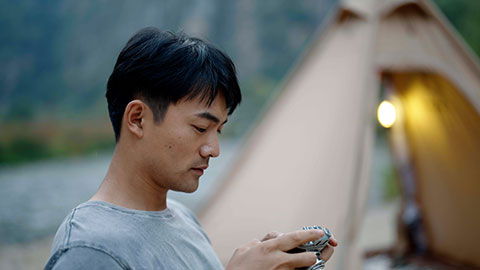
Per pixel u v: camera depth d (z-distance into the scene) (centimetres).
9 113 3409
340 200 283
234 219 316
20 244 653
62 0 4428
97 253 78
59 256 77
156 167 90
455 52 339
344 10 358
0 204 960
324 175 302
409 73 409
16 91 3869
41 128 2728
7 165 1820
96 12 4244
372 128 313
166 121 88
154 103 88
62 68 3991
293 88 368
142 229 87
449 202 432
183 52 88
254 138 357
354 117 311
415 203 467
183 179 91
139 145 90
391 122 407
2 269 533
